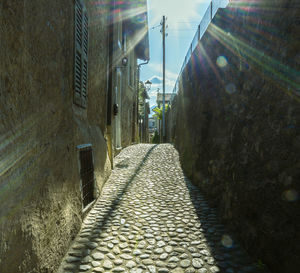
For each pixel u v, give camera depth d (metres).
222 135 3.95
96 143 4.73
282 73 2.23
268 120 2.44
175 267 2.29
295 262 1.84
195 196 4.41
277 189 2.16
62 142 2.72
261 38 2.73
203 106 5.17
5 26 1.49
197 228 3.13
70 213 2.78
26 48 1.80
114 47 7.11
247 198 2.70
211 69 4.82
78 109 3.76
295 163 1.94
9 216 1.52
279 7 2.38
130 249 2.60
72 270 2.22
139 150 9.48
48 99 2.29
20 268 1.62
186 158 6.36
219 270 2.24
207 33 5.20
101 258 2.42
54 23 2.46
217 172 3.94
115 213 3.57
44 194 2.11
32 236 1.82
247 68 3.10
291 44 2.12
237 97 3.39
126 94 10.45
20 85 1.71
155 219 3.39
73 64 3.26
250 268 2.27
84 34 3.89
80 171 3.39
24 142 1.77
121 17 8.46
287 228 1.98
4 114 1.49
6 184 1.50
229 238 2.87
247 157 2.85
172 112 13.26
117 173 5.98
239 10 3.49
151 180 5.43
